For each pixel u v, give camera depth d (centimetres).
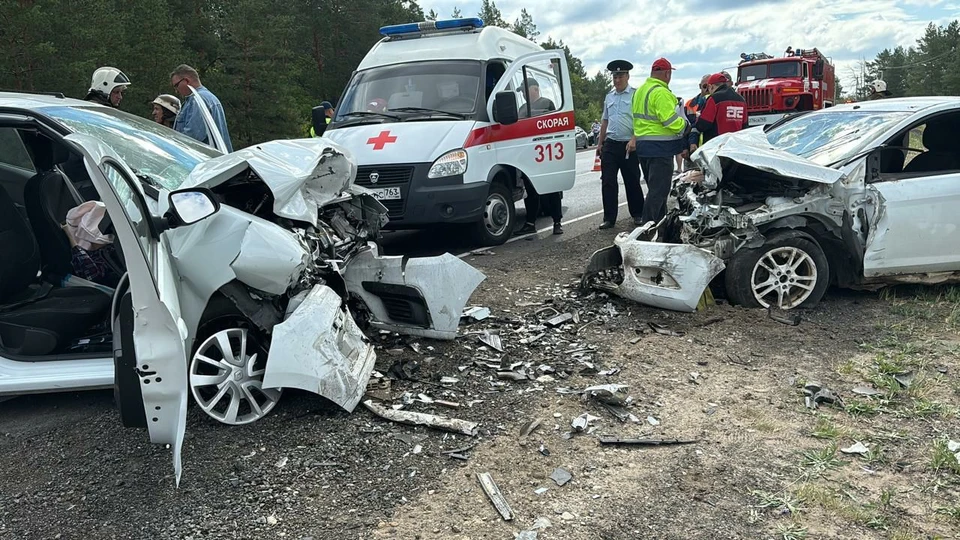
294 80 3547
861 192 513
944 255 528
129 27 2227
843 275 534
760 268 518
